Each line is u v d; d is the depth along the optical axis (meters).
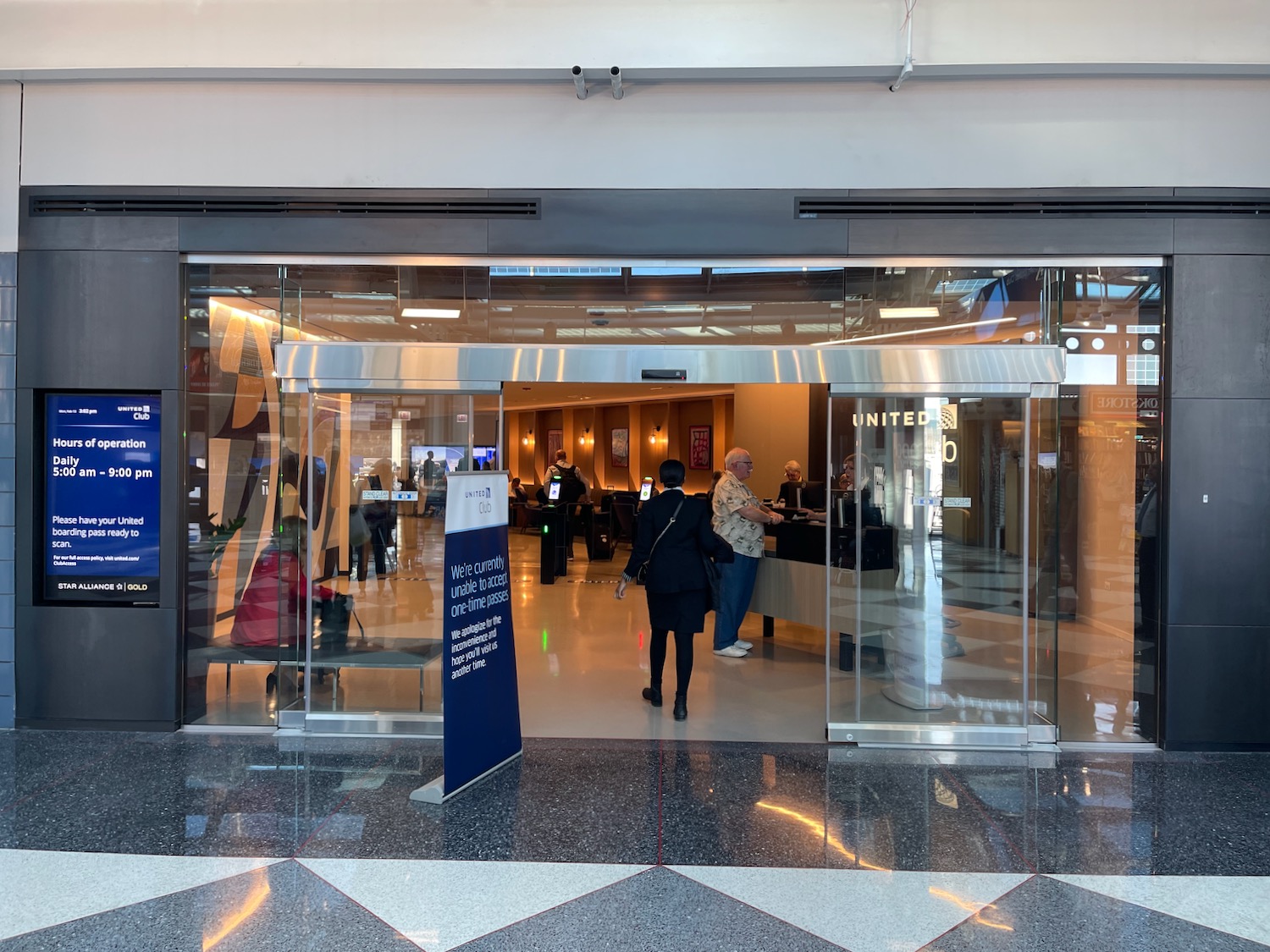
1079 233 5.16
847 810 4.04
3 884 3.26
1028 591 5.12
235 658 5.27
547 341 5.58
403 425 5.25
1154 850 3.64
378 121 5.30
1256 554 5.03
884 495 5.11
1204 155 5.11
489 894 3.20
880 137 5.24
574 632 8.28
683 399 19.12
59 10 5.08
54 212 5.27
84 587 5.21
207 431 5.32
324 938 2.89
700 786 4.31
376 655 5.20
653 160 5.30
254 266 5.41
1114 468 5.20
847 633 5.07
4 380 5.22
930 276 5.43
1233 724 5.03
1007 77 5.14
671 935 2.93
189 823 3.82
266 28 5.09
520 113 5.29
